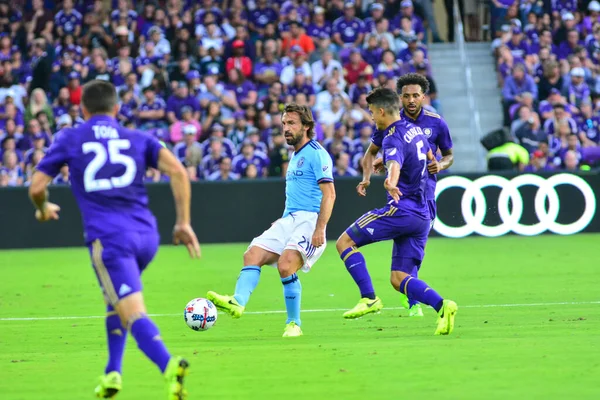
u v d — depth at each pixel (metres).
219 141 70.06
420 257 30.28
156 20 82.44
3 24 84.38
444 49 87.19
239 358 25.23
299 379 22.16
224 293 42.31
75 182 19.72
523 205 67.19
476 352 25.23
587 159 72.88
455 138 81.69
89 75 78.31
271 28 80.69
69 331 31.92
